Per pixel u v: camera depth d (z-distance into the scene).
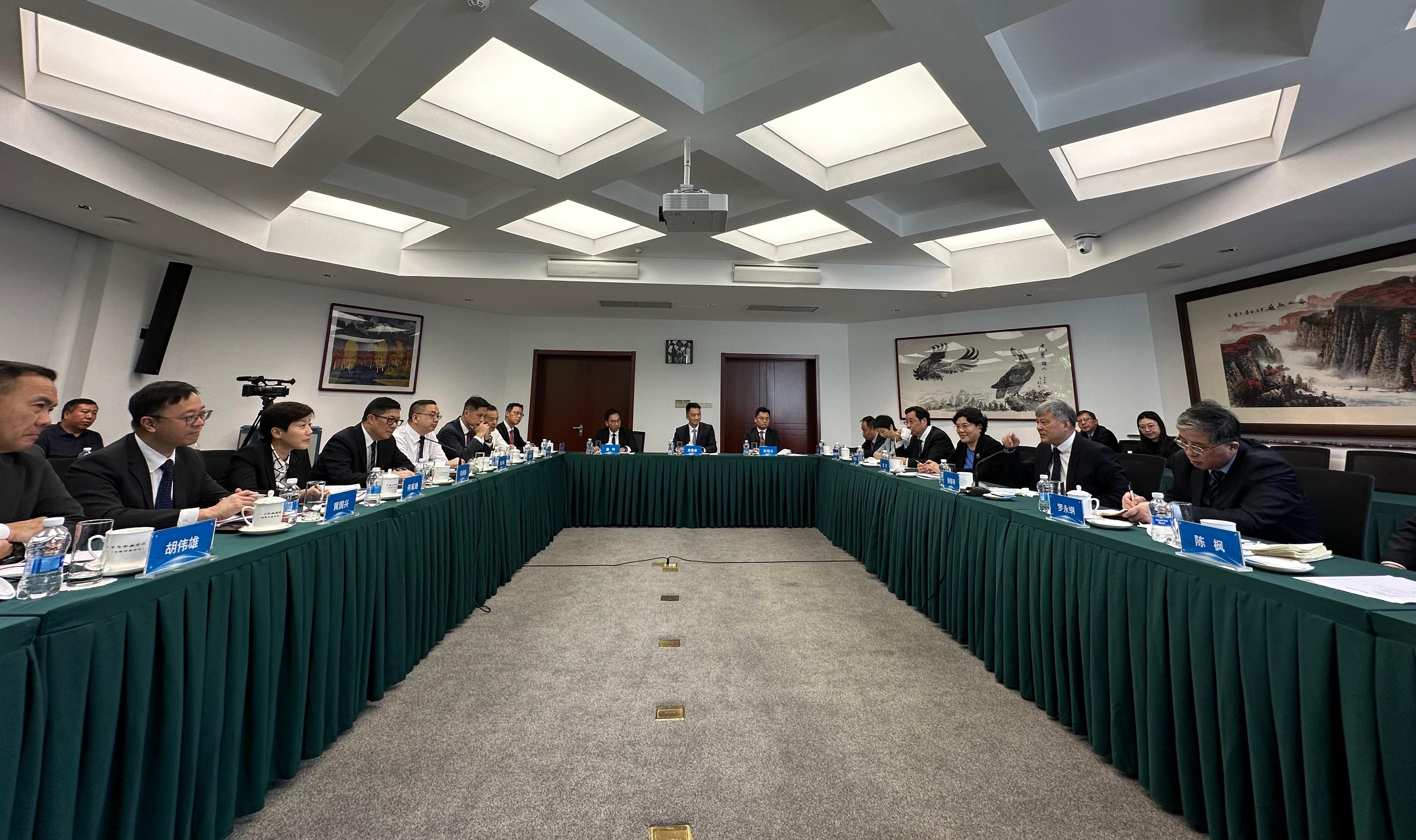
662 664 2.40
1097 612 1.73
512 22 2.39
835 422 8.09
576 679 2.25
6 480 1.59
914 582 3.18
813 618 3.01
